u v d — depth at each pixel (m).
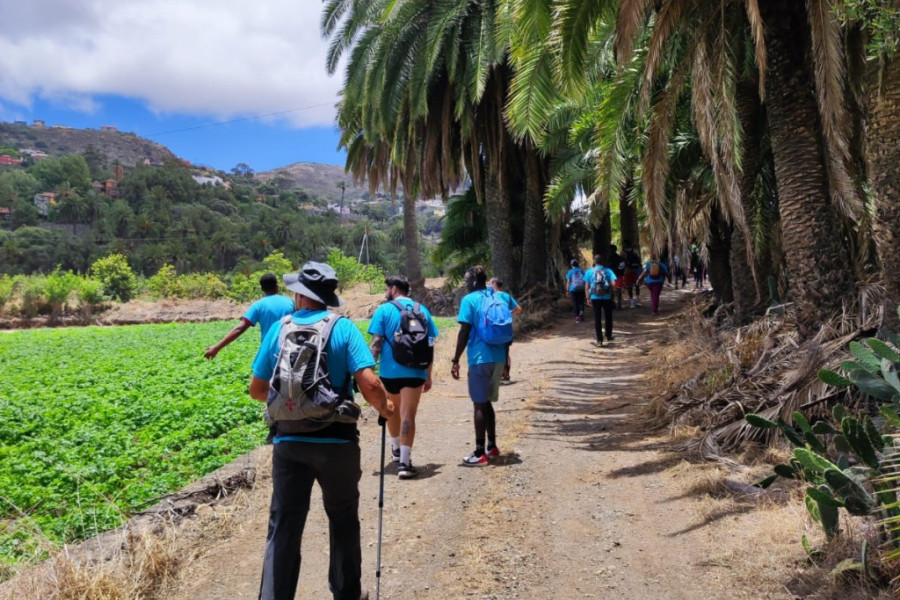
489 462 7.30
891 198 6.59
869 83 6.82
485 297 7.27
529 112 10.34
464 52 20.61
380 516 4.33
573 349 15.49
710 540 4.94
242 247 163.88
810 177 7.89
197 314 44.53
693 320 14.80
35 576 4.32
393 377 6.84
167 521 5.64
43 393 12.20
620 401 9.87
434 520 5.72
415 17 20.33
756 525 5.07
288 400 3.65
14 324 43.41
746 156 11.54
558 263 25.55
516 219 26.16
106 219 170.25
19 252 145.25
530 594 4.38
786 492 5.52
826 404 6.36
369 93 20.94
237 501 6.22
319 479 3.79
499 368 7.32
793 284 8.08
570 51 8.38
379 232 176.75
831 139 7.31
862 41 8.03
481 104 22.72
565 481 6.56
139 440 8.74
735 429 6.83
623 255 23.36
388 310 6.93
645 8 7.45
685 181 14.51
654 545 4.99
